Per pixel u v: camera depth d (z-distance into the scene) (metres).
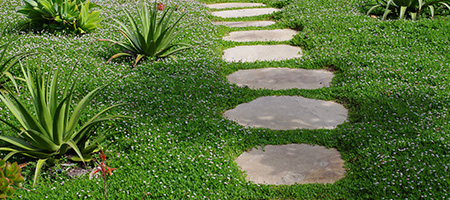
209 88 6.61
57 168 4.47
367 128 5.26
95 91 4.81
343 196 4.04
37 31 8.84
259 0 13.30
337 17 9.86
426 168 4.22
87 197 4.02
